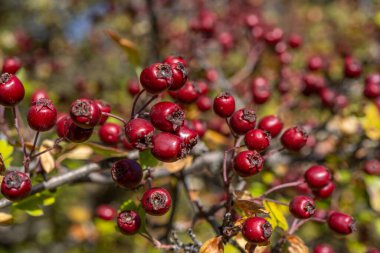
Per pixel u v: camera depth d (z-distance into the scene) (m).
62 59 0.86
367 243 0.41
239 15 0.66
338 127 0.39
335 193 0.39
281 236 0.27
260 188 0.34
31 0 0.98
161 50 0.56
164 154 0.22
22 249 0.78
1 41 0.71
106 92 0.60
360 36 0.75
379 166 0.38
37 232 0.79
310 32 0.92
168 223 0.33
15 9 1.14
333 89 0.50
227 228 0.24
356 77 0.43
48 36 0.97
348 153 0.39
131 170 0.24
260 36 0.50
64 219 0.71
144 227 0.25
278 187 0.27
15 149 0.31
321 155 0.38
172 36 0.58
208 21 0.52
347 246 0.41
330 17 0.93
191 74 0.45
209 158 0.32
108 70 0.87
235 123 0.25
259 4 0.72
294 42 0.52
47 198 0.28
